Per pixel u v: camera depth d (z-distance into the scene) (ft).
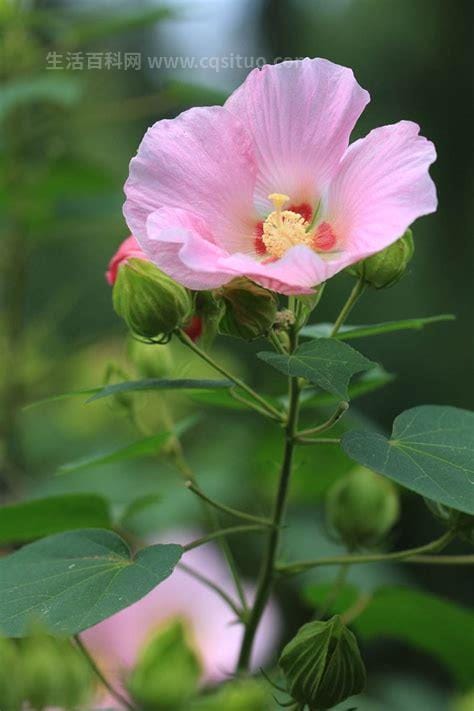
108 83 6.41
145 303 2.94
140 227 2.87
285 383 3.61
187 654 2.80
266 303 2.87
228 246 2.93
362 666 2.86
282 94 2.93
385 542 3.38
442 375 7.39
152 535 4.94
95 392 2.99
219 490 5.15
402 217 2.78
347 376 2.77
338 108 2.92
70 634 2.74
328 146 2.93
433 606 3.47
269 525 3.05
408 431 2.87
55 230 5.14
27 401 4.85
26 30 5.16
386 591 3.46
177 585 3.70
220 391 3.11
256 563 5.99
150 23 4.97
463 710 3.55
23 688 2.71
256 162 2.94
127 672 3.00
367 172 2.86
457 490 2.78
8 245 4.99
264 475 3.84
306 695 2.84
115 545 2.88
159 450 3.36
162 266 2.84
